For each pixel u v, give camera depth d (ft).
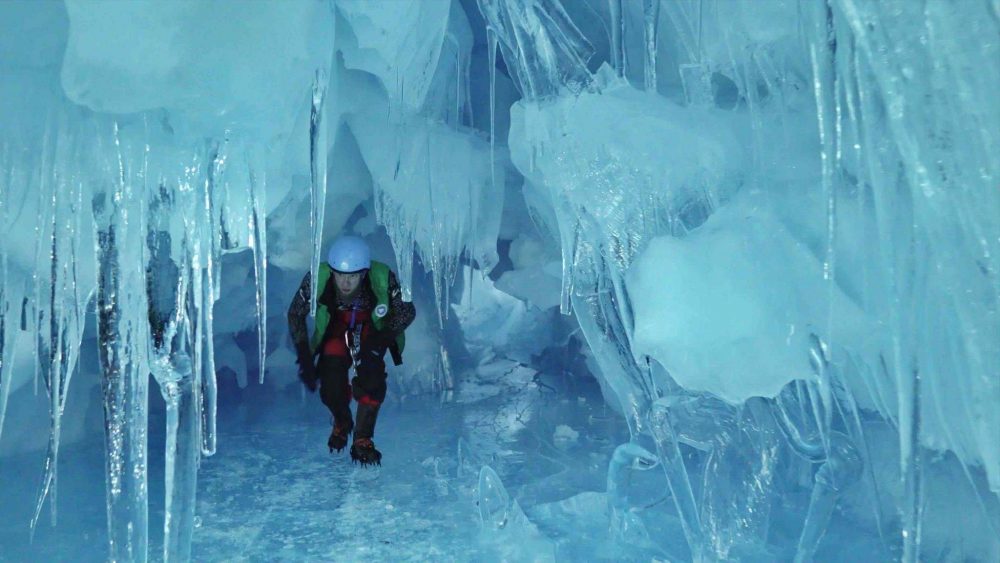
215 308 16.20
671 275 7.61
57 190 7.91
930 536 8.33
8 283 8.59
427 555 8.63
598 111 9.12
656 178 8.73
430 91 13.43
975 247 6.02
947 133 5.99
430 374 18.29
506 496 9.88
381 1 9.11
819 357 7.52
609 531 9.39
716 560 8.49
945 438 6.95
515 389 18.44
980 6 5.88
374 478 11.46
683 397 9.44
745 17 7.97
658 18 9.66
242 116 8.15
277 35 7.94
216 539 9.08
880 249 6.83
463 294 21.08
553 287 17.06
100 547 8.68
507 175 15.88
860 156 6.67
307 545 8.91
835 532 9.06
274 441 13.56
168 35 7.09
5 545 8.71
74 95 7.08
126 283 7.83
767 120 8.32
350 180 15.66
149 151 7.91
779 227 7.63
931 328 6.42
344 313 12.55
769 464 9.34
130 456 7.69
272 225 14.52
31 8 7.40
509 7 10.15
